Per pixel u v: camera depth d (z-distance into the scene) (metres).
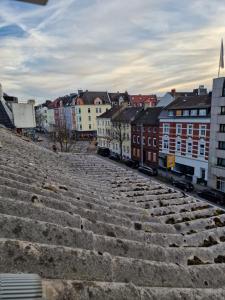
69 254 2.02
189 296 2.02
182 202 4.77
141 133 41.72
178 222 3.85
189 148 32.22
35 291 1.54
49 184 3.91
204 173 30.47
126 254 2.47
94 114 71.06
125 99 73.88
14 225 2.18
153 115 40.41
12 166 4.27
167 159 34.69
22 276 1.56
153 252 2.60
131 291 1.88
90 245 2.37
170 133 35.22
